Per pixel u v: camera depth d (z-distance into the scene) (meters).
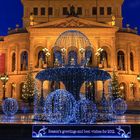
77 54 52.97
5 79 58.88
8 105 50.62
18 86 72.88
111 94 56.75
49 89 59.81
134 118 31.33
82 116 25.08
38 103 51.75
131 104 59.97
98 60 67.00
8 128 18.80
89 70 25.27
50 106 35.41
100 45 69.62
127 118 31.28
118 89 61.31
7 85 74.38
